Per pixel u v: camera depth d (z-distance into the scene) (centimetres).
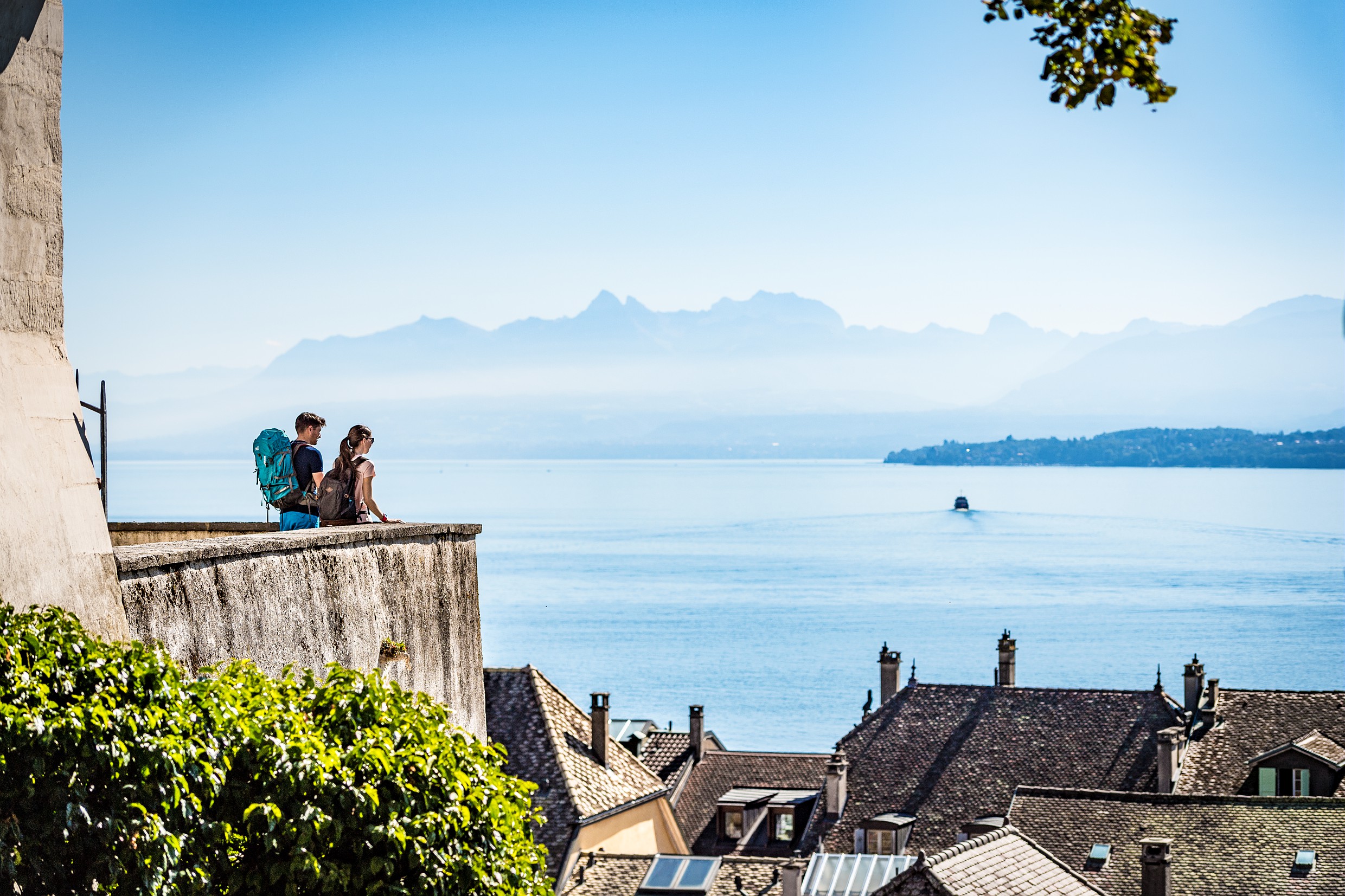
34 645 1027
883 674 8356
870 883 4844
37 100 1292
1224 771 6944
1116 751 7369
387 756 1256
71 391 1315
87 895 1003
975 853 3850
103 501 1465
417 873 1239
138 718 1048
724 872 5075
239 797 1141
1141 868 4828
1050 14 1182
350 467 1845
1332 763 6644
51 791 984
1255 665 19450
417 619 1814
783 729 16050
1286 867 4688
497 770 1402
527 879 1382
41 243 1295
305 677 1345
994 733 7656
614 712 16862
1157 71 1171
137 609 1279
